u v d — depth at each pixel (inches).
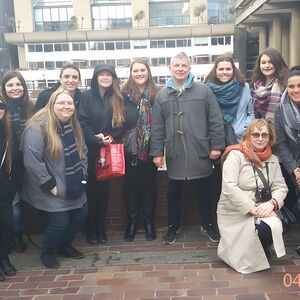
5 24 2381.9
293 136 145.6
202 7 2218.3
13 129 148.3
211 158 158.9
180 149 157.9
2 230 142.4
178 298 123.6
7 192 140.0
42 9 2294.5
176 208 167.3
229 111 161.8
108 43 2036.2
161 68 1733.5
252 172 143.9
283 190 143.5
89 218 170.2
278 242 132.6
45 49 2065.7
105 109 159.6
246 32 1920.5
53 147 140.6
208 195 167.9
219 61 162.2
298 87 140.7
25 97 161.9
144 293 127.6
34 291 132.5
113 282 135.8
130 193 173.5
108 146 155.7
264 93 160.7
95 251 163.2
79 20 2258.9
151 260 151.6
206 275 137.5
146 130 162.1
